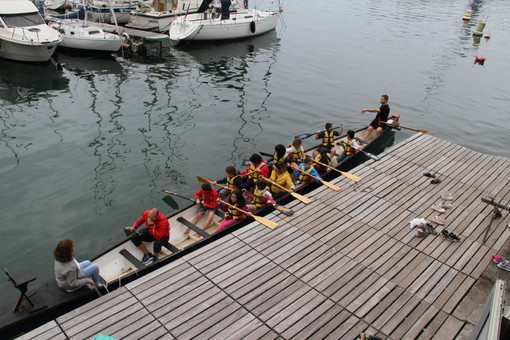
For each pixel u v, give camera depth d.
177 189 12.09
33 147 14.04
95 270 6.80
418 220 8.41
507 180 10.86
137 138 14.99
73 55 25.45
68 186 11.95
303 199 9.30
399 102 19.91
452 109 19.39
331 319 6.12
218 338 5.74
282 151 10.79
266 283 6.77
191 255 7.38
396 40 32.12
